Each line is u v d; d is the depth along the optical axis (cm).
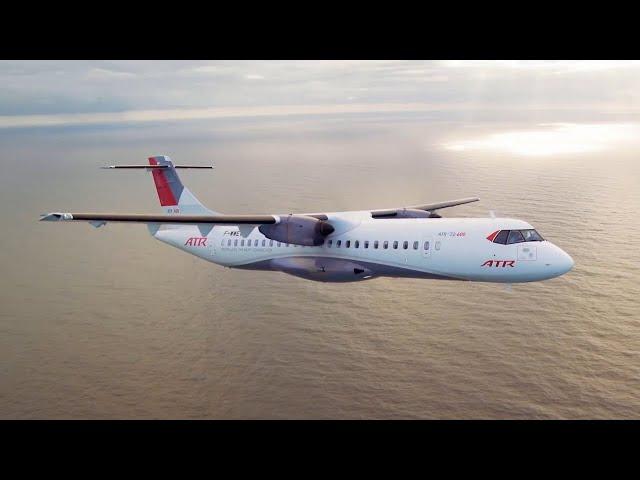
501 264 3281
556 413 4181
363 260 3550
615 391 4450
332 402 4491
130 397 4684
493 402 4381
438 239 3400
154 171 4491
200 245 4159
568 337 5356
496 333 5519
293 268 3741
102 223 3522
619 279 6750
